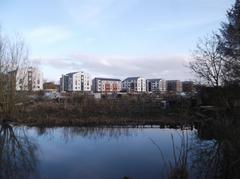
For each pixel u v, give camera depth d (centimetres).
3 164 1656
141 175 1396
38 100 4672
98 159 1714
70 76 16025
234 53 3388
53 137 2455
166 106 4028
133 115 3591
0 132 2694
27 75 3772
